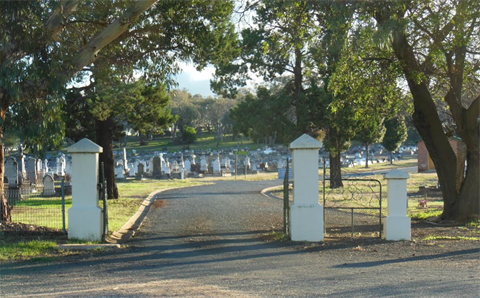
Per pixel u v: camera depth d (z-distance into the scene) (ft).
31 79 38.70
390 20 44.78
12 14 37.81
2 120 38.37
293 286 25.27
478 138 57.57
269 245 40.73
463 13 49.42
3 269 31.04
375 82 60.75
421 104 59.21
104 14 49.44
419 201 79.92
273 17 55.21
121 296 22.85
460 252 36.04
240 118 110.42
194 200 87.04
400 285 25.05
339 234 46.34
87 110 81.71
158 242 43.19
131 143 365.61
